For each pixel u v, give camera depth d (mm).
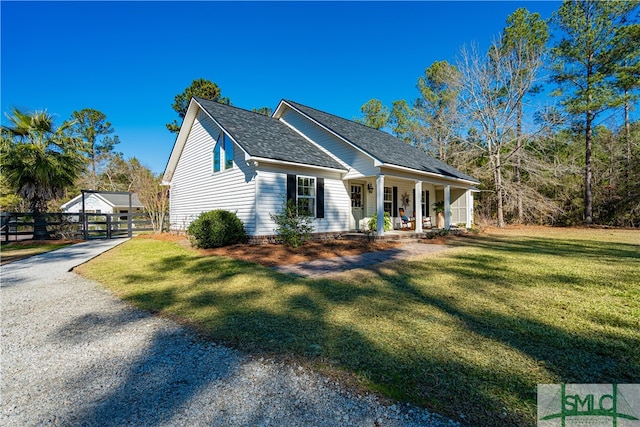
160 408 2158
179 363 2820
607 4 18516
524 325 3553
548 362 2695
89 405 2227
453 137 24016
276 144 11438
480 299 4594
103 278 6520
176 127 24328
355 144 11922
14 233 13922
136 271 7141
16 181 13445
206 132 13117
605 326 3512
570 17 19469
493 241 12578
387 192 15672
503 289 5148
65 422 2043
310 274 6484
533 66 19594
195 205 13922
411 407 2092
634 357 2785
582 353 2865
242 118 12594
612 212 20938
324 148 13500
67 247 11781
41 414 2135
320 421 1971
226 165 11922
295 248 9719
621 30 18109
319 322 3734
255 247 9719
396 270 6797
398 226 15617
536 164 20344
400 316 3895
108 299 5031
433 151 26266
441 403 2125
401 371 2557
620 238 13539
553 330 3404
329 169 11883
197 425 1971
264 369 2666
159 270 7180
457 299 4605
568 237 14180
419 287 5336
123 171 36219
